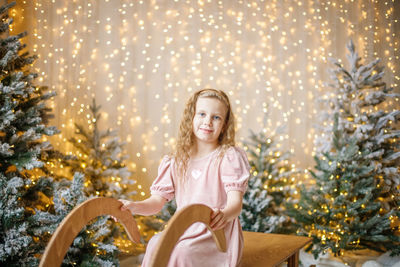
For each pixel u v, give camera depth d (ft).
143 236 10.94
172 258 4.24
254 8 13.43
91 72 12.48
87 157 10.47
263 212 9.79
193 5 13.09
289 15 13.61
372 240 10.12
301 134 13.57
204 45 13.12
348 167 9.91
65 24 12.28
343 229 9.64
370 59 13.83
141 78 12.85
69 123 12.10
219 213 3.81
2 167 7.61
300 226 10.29
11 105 7.34
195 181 4.82
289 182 10.94
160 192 5.04
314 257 9.39
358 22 13.96
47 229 6.91
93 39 12.53
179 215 3.28
